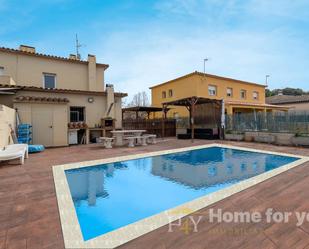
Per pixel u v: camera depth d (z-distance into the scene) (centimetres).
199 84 2062
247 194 485
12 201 453
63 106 1329
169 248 289
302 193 484
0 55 1417
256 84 2581
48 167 759
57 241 310
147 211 453
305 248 283
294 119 1375
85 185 635
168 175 746
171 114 2412
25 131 1148
